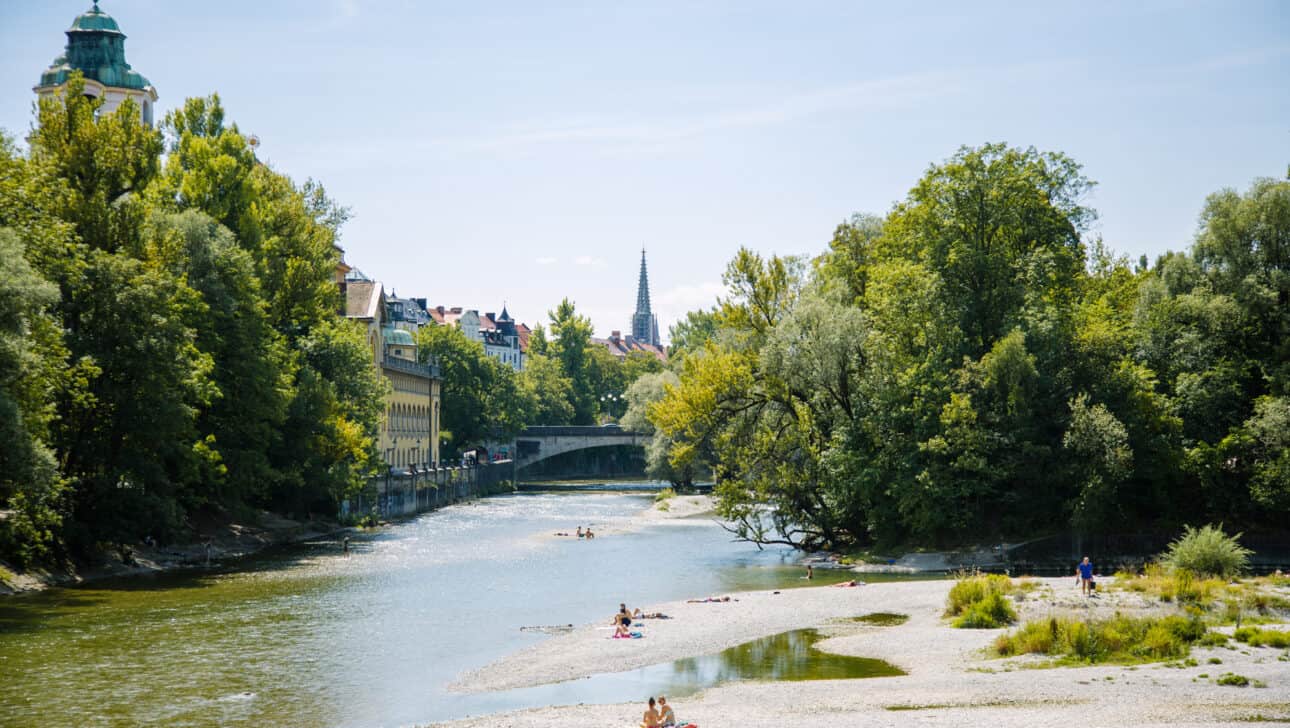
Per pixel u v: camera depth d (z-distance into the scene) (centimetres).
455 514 11462
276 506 8719
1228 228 6894
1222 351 6869
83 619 4444
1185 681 3212
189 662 3656
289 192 9319
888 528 6900
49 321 4831
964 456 6369
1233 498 6544
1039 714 2873
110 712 2984
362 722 2955
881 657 3772
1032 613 4353
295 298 8838
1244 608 4250
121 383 5756
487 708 3125
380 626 4428
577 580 6006
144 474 6019
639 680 3475
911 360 6950
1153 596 4525
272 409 7256
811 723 2825
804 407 7281
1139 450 6544
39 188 5334
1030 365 6391
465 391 16812
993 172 6906
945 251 6894
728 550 7681
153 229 6406
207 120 8994
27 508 5038
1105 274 9769
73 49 11731
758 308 7425
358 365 9219
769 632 4312
